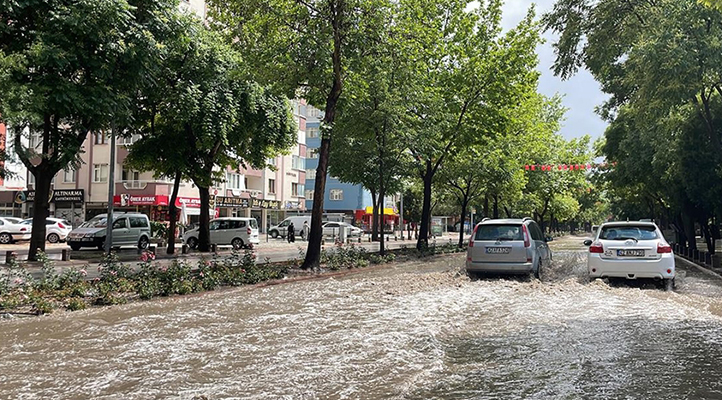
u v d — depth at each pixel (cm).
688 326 730
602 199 7456
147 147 2302
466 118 2316
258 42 1570
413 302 904
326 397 429
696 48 1363
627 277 1150
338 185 6694
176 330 684
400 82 1853
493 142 2830
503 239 1262
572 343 630
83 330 684
